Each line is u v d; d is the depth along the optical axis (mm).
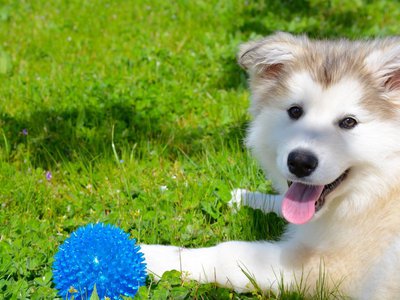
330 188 971
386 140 953
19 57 1673
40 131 1314
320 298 950
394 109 959
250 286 972
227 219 1095
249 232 1071
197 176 1198
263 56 1017
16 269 970
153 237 1051
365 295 937
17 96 1432
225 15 2021
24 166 1225
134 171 1206
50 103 1410
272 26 1894
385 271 920
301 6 2105
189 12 2064
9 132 1310
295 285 967
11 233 1047
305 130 962
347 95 959
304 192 981
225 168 1212
